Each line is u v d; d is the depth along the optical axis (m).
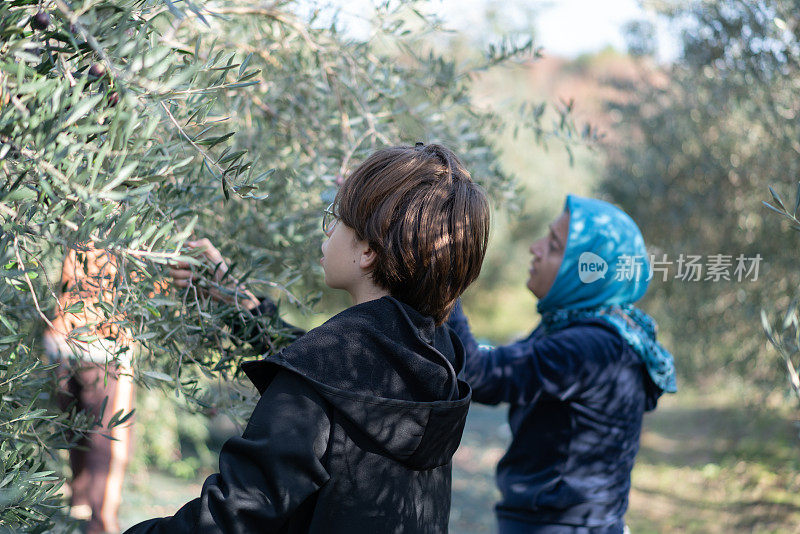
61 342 1.19
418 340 1.00
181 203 1.17
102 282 0.99
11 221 0.77
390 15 1.55
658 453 6.04
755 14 3.51
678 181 4.66
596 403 1.65
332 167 1.61
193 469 4.33
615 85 5.41
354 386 0.96
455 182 1.04
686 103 4.51
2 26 0.73
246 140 1.60
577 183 10.29
